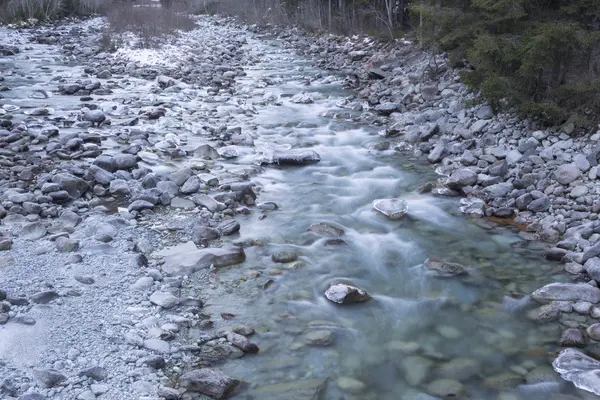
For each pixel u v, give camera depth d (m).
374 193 8.39
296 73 17.72
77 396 4.07
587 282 5.98
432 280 6.05
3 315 4.84
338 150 10.30
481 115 10.68
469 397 4.36
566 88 9.09
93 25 27.92
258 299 5.57
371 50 19.66
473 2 11.00
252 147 10.14
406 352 4.88
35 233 6.36
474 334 5.15
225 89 14.90
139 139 9.91
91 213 7.09
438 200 8.18
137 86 14.89
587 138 8.83
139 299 5.36
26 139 9.38
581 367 4.61
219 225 6.97
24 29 25.34
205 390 4.29
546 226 7.18
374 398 4.33
